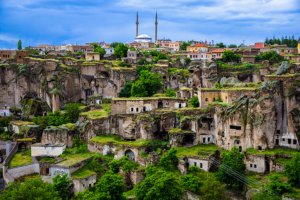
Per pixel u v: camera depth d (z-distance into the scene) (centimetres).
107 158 14700
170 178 11662
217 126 15162
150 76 19625
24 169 14675
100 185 11831
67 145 16038
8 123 18862
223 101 16125
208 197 11756
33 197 10750
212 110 15488
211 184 11931
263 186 12362
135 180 13312
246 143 14500
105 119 16462
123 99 16750
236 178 13100
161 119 15588
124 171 13525
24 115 19700
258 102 14362
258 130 14225
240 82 18638
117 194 11781
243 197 12788
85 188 12950
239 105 14675
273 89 14438
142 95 18825
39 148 15400
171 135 15062
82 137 16238
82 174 13325
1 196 11100
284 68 15888
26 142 16662
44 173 14562
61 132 16050
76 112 18625
